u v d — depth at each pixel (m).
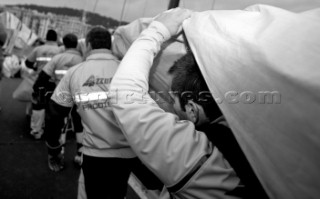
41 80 2.44
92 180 1.40
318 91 0.41
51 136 1.92
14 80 6.07
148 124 0.60
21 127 3.37
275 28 0.53
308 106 0.43
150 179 1.34
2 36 3.24
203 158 0.58
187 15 0.86
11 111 3.89
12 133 3.14
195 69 0.72
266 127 0.50
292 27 0.51
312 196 0.44
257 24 0.60
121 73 0.70
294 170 0.46
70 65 2.47
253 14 0.65
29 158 2.65
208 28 0.70
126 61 0.72
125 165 1.39
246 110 0.53
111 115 1.27
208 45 0.65
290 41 0.49
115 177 1.40
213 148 0.62
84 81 1.35
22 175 2.33
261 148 0.52
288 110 0.45
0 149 2.71
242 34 0.58
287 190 0.48
